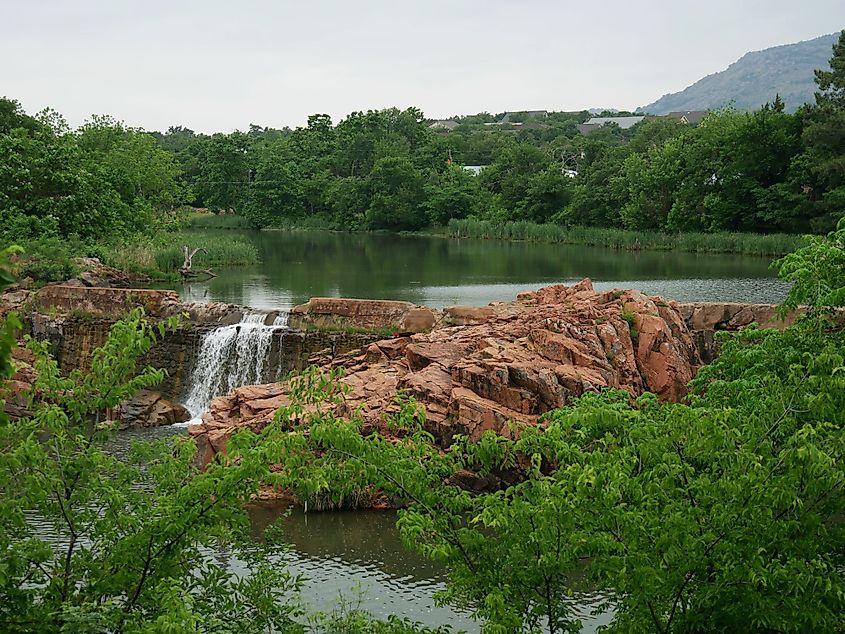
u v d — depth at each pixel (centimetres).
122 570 1152
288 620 1316
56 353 4453
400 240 11612
